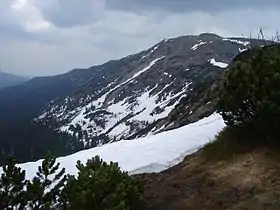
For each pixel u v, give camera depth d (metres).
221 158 11.59
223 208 9.26
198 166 11.76
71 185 9.18
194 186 10.48
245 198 9.34
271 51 12.29
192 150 14.45
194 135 15.60
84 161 15.40
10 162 9.71
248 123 11.66
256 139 11.53
